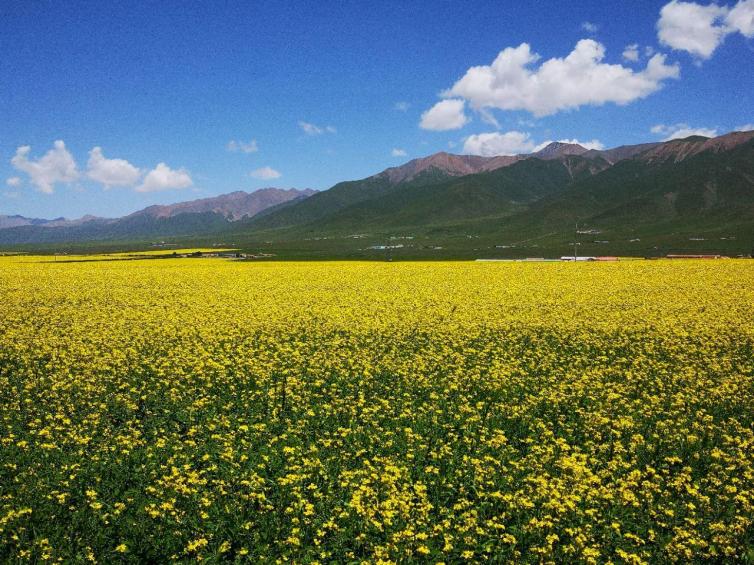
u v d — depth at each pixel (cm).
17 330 2622
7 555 924
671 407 1619
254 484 1111
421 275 5450
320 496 1079
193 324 2800
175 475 1130
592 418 1502
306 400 1661
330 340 2477
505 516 1045
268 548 946
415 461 1269
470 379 1891
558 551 937
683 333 2498
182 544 960
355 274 5609
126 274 5666
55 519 1027
